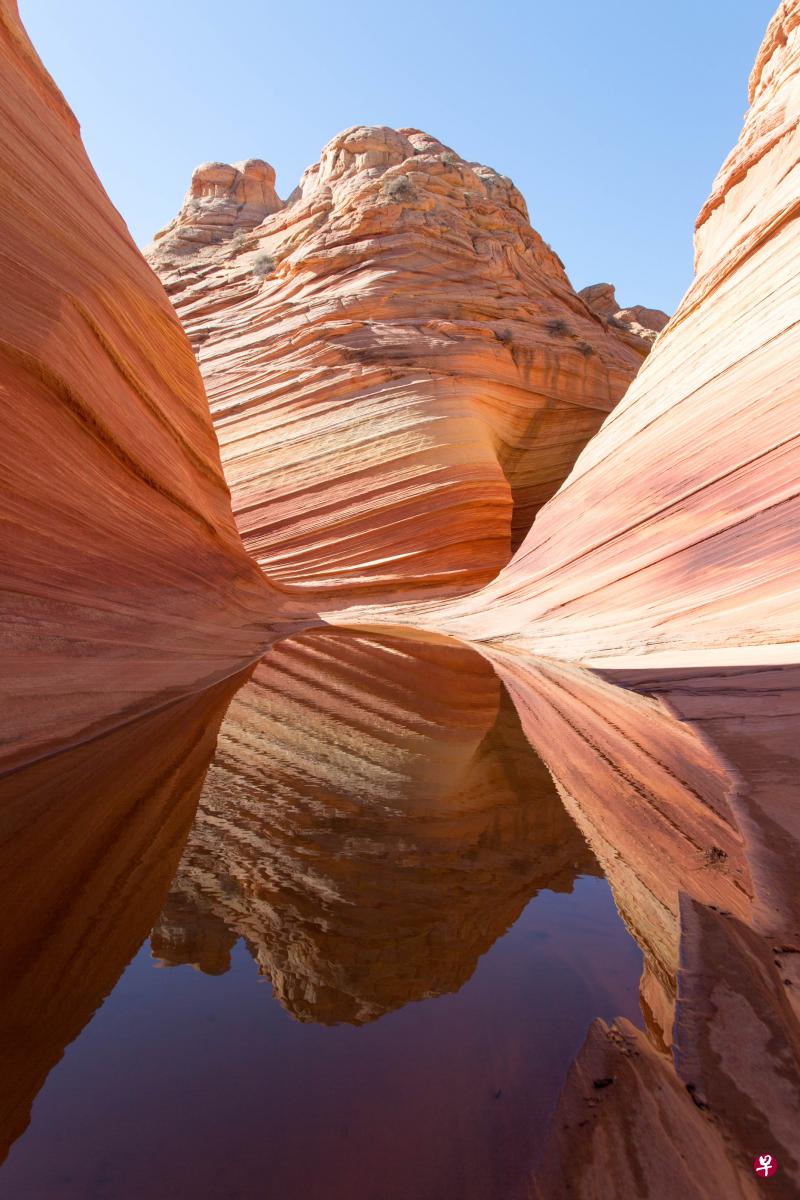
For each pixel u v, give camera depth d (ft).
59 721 18.44
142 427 34.35
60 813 13.55
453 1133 5.70
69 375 24.56
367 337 103.81
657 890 10.57
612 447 62.64
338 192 122.83
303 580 84.69
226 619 43.27
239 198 160.86
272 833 13.05
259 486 90.99
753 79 77.05
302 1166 5.33
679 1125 5.74
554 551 63.67
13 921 9.29
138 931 9.16
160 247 147.13
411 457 90.89
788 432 41.52
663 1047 6.81
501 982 8.01
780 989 7.70
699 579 42.19
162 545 34.55
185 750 19.10
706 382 52.39
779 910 9.81
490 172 133.49
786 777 16.30
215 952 8.64
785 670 28.14
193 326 115.24
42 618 20.57
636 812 14.57
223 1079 6.36
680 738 21.47
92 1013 7.35
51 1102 6.04
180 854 11.85
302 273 114.52
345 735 22.04
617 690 32.07
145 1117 5.77
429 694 30.66
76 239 30.71
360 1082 6.38
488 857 11.94
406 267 110.83
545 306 120.37
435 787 16.47
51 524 22.81
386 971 8.32
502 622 59.62
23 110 29.45
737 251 56.65
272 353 103.04
